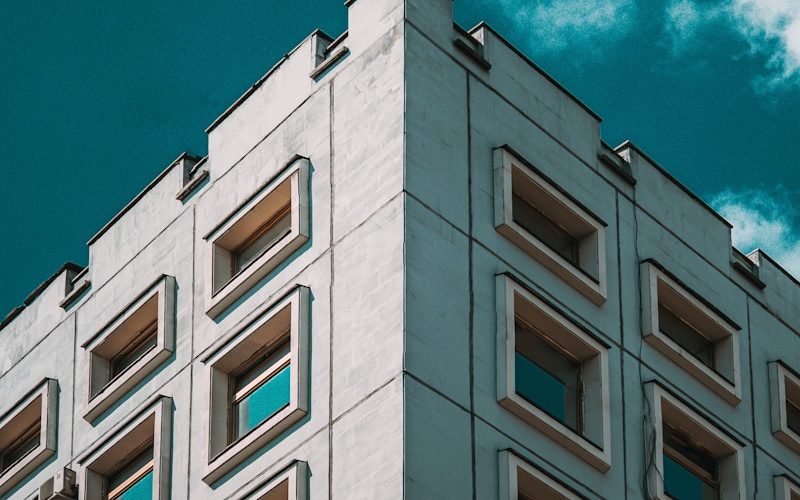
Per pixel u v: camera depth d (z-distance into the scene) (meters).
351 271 43.12
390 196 43.16
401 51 45.03
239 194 48.06
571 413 44.28
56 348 52.50
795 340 52.41
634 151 49.91
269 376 44.50
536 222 46.28
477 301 42.91
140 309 49.00
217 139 49.78
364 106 45.28
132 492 47.12
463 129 45.12
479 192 44.50
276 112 48.03
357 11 46.88
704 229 51.09
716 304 50.28
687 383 47.75
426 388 40.75
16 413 52.19
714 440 47.41
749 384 49.88
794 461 49.94
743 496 47.38
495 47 47.22
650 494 44.66
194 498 44.22
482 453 41.12
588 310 45.88
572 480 42.97
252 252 47.06
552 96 48.19
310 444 41.75
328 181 45.12
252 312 45.28
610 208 48.28
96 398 49.06
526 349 43.97
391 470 39.62
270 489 41.69
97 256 52.56
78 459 48.78
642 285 47.69
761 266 52.50
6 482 51.19
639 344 46.81
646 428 45.53
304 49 47.94
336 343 42.50
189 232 49.16
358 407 41.12
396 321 41.34
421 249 42.41
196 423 45.41
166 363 47.47
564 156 47.72
